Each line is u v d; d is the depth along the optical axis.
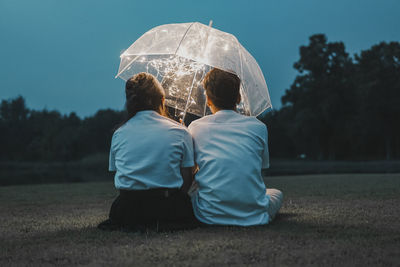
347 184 6.38
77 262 1.65
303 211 3.18
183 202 2.41
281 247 1.82
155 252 1.78
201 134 2.51
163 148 2.35
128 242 2.03
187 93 3.24
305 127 44.94
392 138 49.12
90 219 3.02
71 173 31.75
